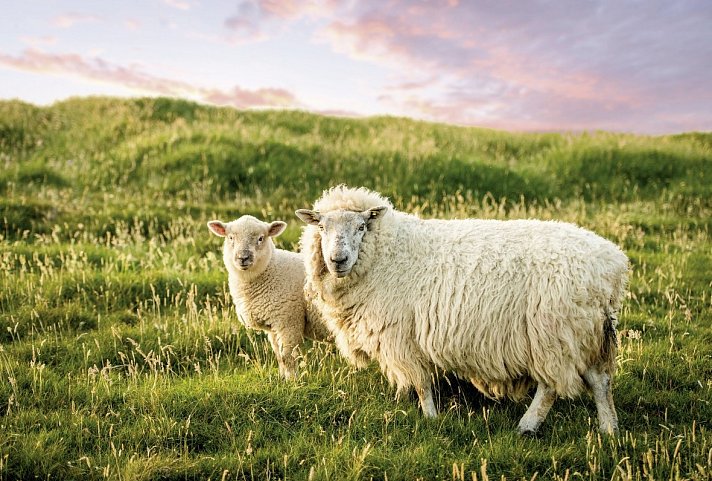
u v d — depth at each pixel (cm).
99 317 595
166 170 1345
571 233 416
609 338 408
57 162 1486
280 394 439
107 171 1372
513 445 375
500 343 407
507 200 1262
